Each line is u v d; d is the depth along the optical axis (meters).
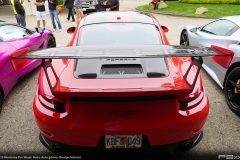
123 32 2.75
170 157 2.33
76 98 1.72
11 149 2.47
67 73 2.03
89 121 1.77
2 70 3.14
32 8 12.92
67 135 1.84
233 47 3.20
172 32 8.16
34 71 4.75
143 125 1.77
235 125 2.86
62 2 14.48
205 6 13.98
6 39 3.74
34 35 4.51
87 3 10.51
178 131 1.84
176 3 15.88
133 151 1.89
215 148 2.46
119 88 1.75
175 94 1.72
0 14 13.84
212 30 4.18
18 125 2.92
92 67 2.07
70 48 1.76
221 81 3.45
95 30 2.78
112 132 1.77
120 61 2.15
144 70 2.03
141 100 1.72
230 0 14.30
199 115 1.89
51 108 1.87
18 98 3.65
